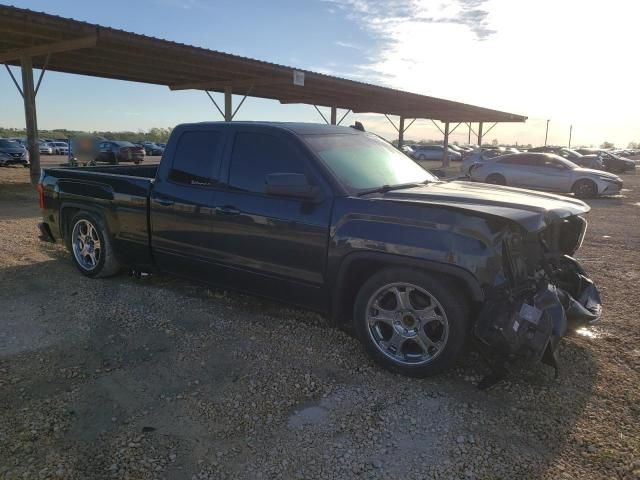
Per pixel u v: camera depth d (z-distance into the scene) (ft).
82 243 19.40
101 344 13.50
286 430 9.82
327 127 15.29
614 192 53.98
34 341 13.66
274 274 13.67
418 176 15.57
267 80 63.52
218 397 10.95
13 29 41.60
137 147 107.55
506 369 11.32
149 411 10.42
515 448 9.28
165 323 14.88
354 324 12.51
